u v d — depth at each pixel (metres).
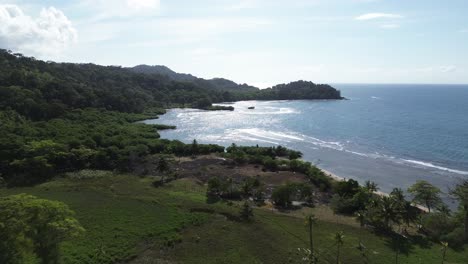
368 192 85.62
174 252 59.19
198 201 82.31
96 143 131.50
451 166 121.19
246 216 73.94
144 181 99.06
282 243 63.03
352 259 58.38
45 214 50.34
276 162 117.38
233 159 124.56
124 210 75.19
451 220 71.56
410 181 107.00
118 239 62.19
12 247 44.25
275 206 85.19
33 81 199.88
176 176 105.12
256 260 57.12
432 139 163.62
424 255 60.91
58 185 92.62
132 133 158.25
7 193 85.62
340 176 112.81
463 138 164.50
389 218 70.00
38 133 133.25
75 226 52.59
